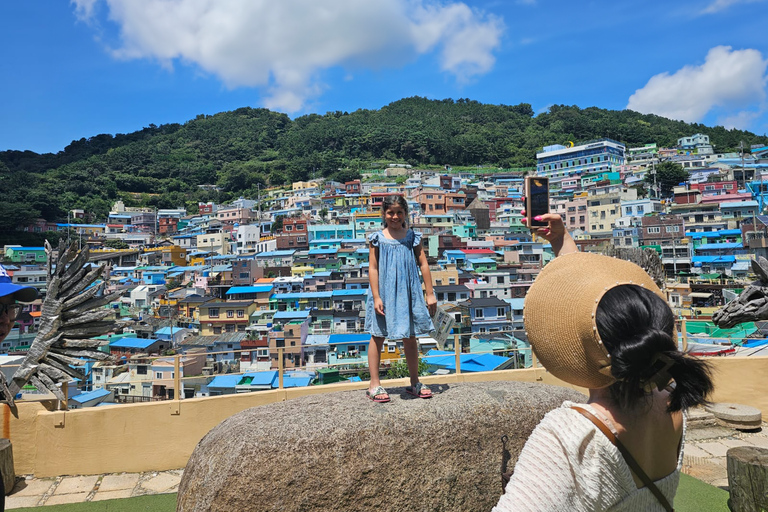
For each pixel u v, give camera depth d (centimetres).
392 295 294
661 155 8312
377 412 277
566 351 110
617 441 104
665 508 109
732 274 3978
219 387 2456
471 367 1948
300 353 3128
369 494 253
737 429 571
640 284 118
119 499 420
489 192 7850
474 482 277
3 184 7925
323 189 8706
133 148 12231
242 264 4594
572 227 5859
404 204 305
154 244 7131
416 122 12525
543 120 12606
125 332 3594
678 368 100
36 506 408
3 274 182
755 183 5512
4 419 475
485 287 3975
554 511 99
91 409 485
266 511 239
